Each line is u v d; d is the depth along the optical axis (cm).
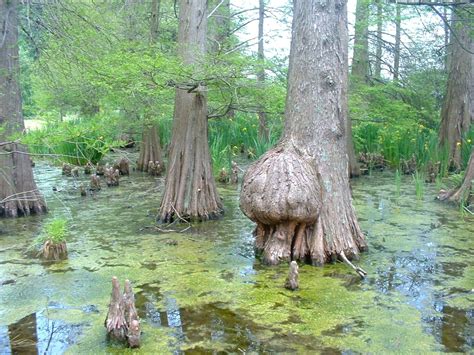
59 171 1352
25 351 405
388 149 1400
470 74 1305
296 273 519
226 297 505
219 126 1558
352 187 1123
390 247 666
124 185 1159
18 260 625
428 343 408
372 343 409
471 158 923
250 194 607
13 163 845
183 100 812
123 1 1109
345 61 612
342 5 600
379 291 518
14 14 813
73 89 884
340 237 606
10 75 791
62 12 845
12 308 484
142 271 582
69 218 842
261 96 764
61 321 457
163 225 793
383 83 1378
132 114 950
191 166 820
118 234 742
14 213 845
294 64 616
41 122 837
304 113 607
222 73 652
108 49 843
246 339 418
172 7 1327
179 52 780
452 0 1030
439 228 763
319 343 410
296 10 613
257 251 639
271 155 614
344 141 617
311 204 580
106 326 429
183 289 526
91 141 552
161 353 398
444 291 516
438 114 1579
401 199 988
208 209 832
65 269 590
